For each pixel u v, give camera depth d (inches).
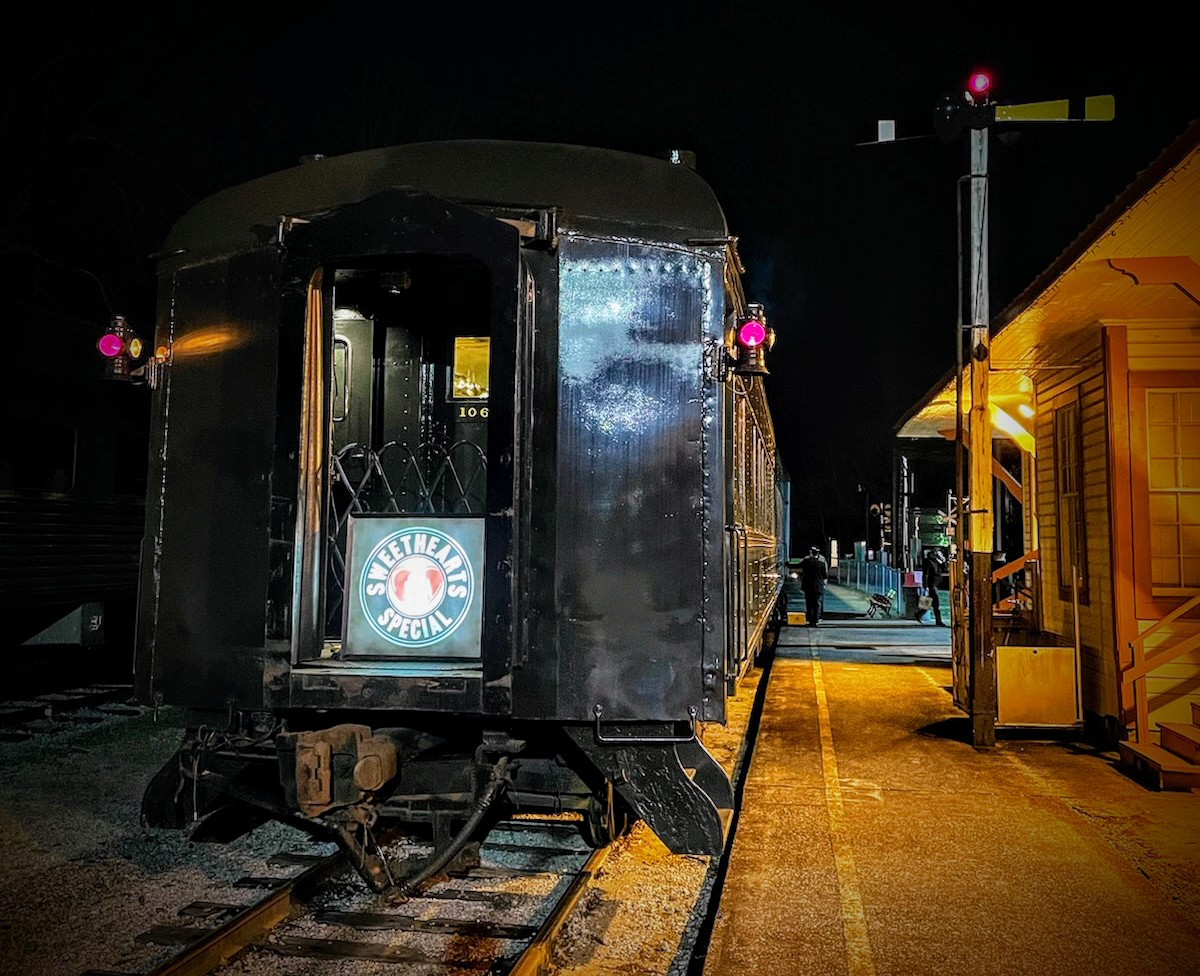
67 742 323.6
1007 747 307.9
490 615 170.1
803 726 343.6
